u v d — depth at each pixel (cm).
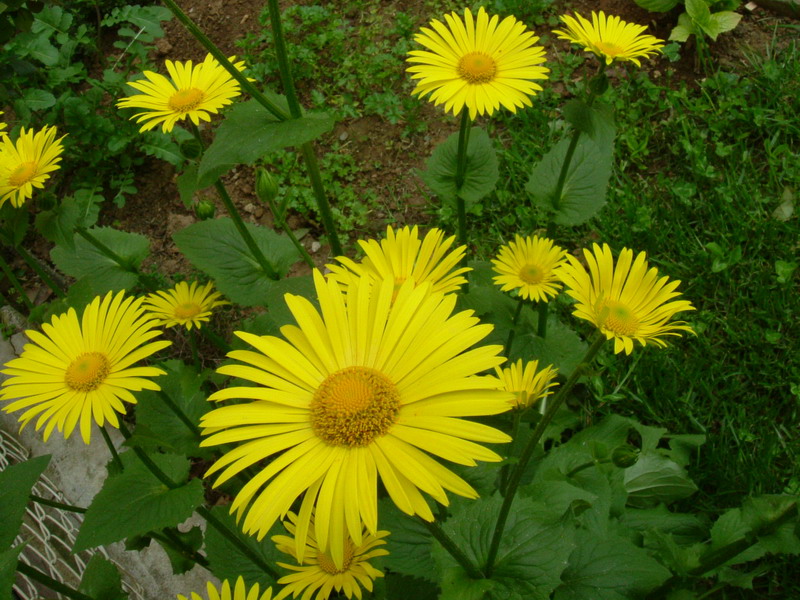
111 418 21
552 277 32
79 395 22
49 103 47
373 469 16
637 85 47
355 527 15
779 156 42
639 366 36
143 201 49
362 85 50
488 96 28
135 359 22
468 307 31
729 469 33
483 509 21
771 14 49
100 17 56
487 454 15
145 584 34
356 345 18
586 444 32
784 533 21
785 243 39
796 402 35
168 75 53
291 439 17
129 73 52
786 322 36
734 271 39
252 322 34
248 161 24
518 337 35
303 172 47
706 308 38
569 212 32
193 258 34
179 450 32
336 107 49
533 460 30
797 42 47
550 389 35
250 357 17
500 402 16
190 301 34
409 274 24
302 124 24
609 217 41
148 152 48
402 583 26
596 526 28
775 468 32
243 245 34
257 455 16
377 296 18
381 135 48
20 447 40
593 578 26
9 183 28
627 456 25
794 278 38
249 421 17
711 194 42
